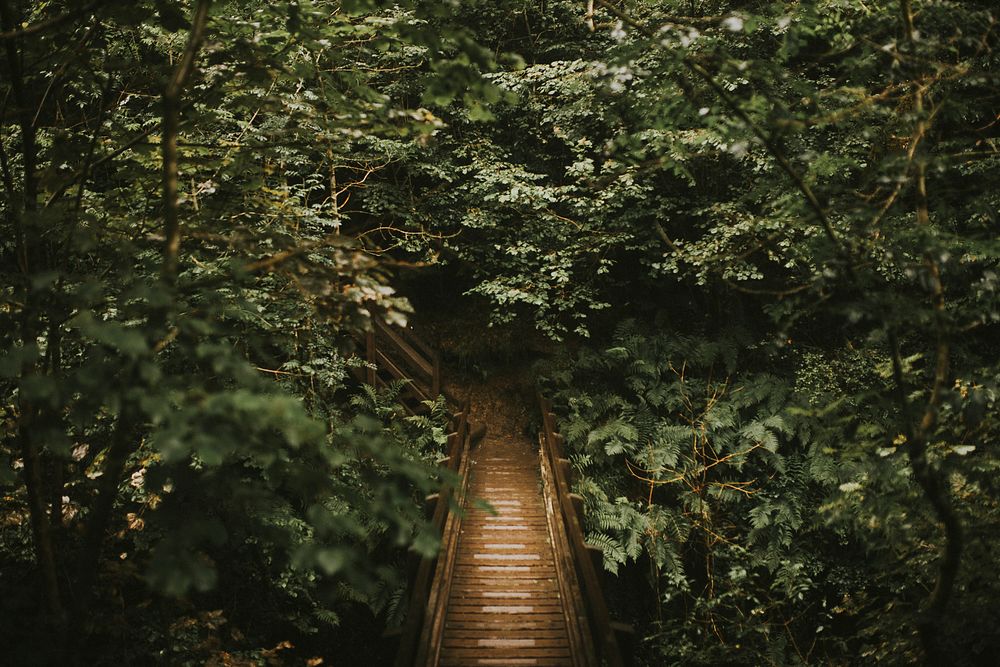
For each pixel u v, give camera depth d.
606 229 11.02
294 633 8.57
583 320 13.56
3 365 2.36
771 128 4.15
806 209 4.32
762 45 8.52
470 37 3.51
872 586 9.01
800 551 9.56
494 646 6.32
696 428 10.56
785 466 9.97
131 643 5.06
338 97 4.06
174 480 3.06
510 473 10.62
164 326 2.74
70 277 3.24
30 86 4.53
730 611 8.66
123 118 5.21
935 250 3.65
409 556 7.32
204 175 5.18
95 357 2.82
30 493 3.67
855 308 3.78
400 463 2.50
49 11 4.08
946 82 4.39
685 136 7.75
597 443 10.52
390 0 3.85
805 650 8.68
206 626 5.39
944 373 3.94
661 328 12.27
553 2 11.81
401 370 13.04
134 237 3.94
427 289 14.63
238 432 2.36
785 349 11.02
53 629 3.54
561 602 7.01
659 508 9.81
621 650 6.30
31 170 3.73
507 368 13.78
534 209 10.63
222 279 3.32
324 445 2.52
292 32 3.64
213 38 3.91
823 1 4.77
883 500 4.84
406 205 10.68
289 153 6.66
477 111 3.66
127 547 5.89
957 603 4.71
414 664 5.85
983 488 4.31
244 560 6.92
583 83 9.41
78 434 5.09
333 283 3.71
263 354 3.31
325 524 2.40
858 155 7.07
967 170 5.81
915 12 4.42
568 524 7.76
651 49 4.57
